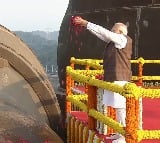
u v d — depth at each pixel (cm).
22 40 1078
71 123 866
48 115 995
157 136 451
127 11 2008
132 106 449
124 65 559
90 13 2214
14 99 902
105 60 573
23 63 952
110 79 561
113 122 516
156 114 905
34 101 976
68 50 2316
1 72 916
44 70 1101
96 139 633
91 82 621
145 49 1916
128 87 445
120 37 549
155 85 1742
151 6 1942
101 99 653
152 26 1912
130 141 453
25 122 693
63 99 2044
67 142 900
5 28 1010
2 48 925
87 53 2152
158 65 1847
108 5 2117
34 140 662
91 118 670
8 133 633
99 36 572
